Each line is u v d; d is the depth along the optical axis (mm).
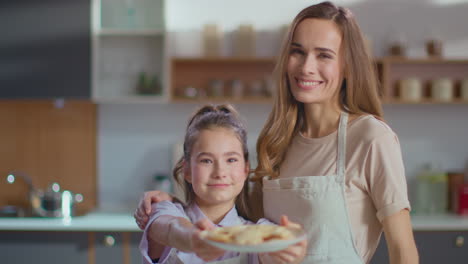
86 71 3246
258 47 3568
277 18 3561
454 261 2982
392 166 1275
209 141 1258
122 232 2992
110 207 3605
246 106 3564
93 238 3002
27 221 3113
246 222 1382
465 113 3576
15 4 3223
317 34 1323
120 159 3629
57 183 3609
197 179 1263
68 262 3012
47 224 3031
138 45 3484
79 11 3232
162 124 3615
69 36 3236
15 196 3602
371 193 1307
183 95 3406
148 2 3508
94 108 3604
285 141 1458
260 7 3566
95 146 3621
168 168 3604
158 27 3514
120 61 3479
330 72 1329
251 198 1508
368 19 3527
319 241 1306
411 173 3584
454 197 3393
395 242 1252
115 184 3629
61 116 3604
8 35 3230
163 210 1253
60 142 3605
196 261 1261
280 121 1459
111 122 3617
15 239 3020
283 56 1423
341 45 1360
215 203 1319
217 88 3404
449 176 3473
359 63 1375
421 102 3314
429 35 3459
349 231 1310
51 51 3242
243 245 905
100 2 3488
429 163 3576
